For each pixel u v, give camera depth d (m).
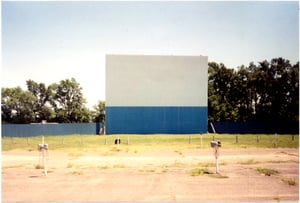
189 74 39.25
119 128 38.97
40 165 18.12
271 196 12.16
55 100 59.94
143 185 13.60
